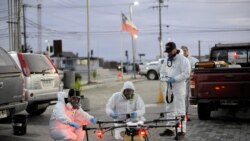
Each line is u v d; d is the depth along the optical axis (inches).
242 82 447.5
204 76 459.2
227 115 531.5
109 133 409.4
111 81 1429.6
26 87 479.2
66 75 958.4
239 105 451.2
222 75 453.4
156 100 737.6
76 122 293.4
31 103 496.7
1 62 384.8
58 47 916.0
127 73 2333.9
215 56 562.9
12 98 389.1
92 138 386.0
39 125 468.4
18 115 410.0
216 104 457.1
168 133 372.2
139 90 984.3
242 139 373.7
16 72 397.1
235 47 552.1
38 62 506.3
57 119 284.8
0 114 373.1
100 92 954.1
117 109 299.0
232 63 542.6
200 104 469.7
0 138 392.5
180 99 367.9
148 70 1521.9
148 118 501.4
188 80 468.1
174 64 370.0
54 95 519.5
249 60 551.8
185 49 471.8
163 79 369.4
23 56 485.1
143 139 271.1
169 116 367.6
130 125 266.5
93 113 568.1
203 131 413.7
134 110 298.4
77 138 289.3
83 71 3002.0
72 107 291.4
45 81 506.3
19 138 393.1
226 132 408.2
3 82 374.6
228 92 451.8
